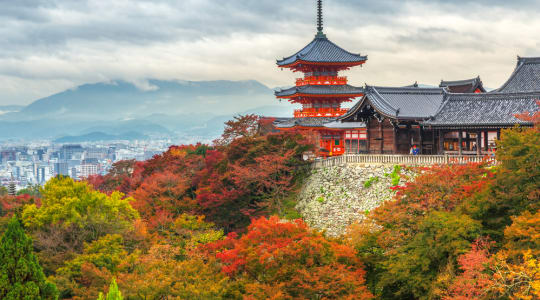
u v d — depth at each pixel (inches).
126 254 2087.8
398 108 3004.4
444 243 1620.3
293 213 2844.5
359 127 3602.4
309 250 1667.1
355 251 1786.4
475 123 2586.1
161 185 3144.7
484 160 2063.2
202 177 3218.5
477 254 1466.5
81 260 1972.2
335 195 2743.6
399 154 2908.5
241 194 2972.4
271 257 1692.9
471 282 1423.5
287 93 4242.1
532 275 1323.8
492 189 1764.3
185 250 2170.3
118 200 2539.4
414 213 1881.2
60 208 2273.6
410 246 1695.4
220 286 1633.9
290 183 3159.5
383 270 1811.0
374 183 2632.9
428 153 2989.7
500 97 2674.7
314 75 4185.5
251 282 1706.4
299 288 1573.6
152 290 1630.2
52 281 1801.2
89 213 2279.8
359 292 1584.6
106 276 1797.5
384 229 1900.8
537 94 2591.0
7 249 1513.3
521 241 1499.8
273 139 3174.2
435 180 1900.8
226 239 2066.9
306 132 3499.0
